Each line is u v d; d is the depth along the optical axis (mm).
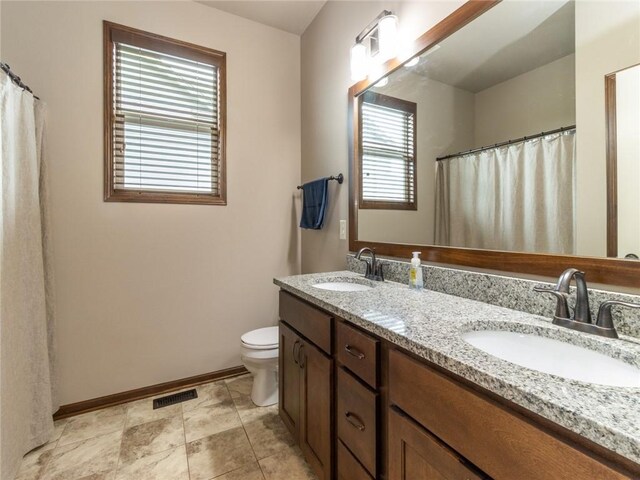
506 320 935
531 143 1059
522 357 880
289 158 2553
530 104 1061
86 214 1881
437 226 1410
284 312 1626
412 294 1314
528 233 1070
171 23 2104
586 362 780
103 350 1946
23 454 1472
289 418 1560
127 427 1735
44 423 1589
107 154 1925
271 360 1902
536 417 536
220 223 2291
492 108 1179
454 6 1295
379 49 1602
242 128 2357
